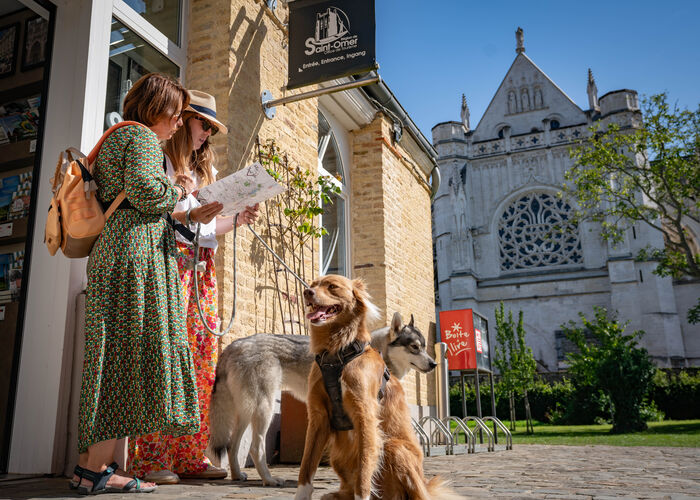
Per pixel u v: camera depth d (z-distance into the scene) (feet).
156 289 8.55
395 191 32.04
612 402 54.08
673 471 16.05
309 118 24.09
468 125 147.84
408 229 33.71
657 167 81.35
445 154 136.77
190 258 11.57
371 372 8.06
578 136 130.41
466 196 134.82
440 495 8.44
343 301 8.27
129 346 8.23
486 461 19.71
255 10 20.36
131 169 8.33
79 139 13.12
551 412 79.00
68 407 11.68
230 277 17.02
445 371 31.32
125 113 9.57
